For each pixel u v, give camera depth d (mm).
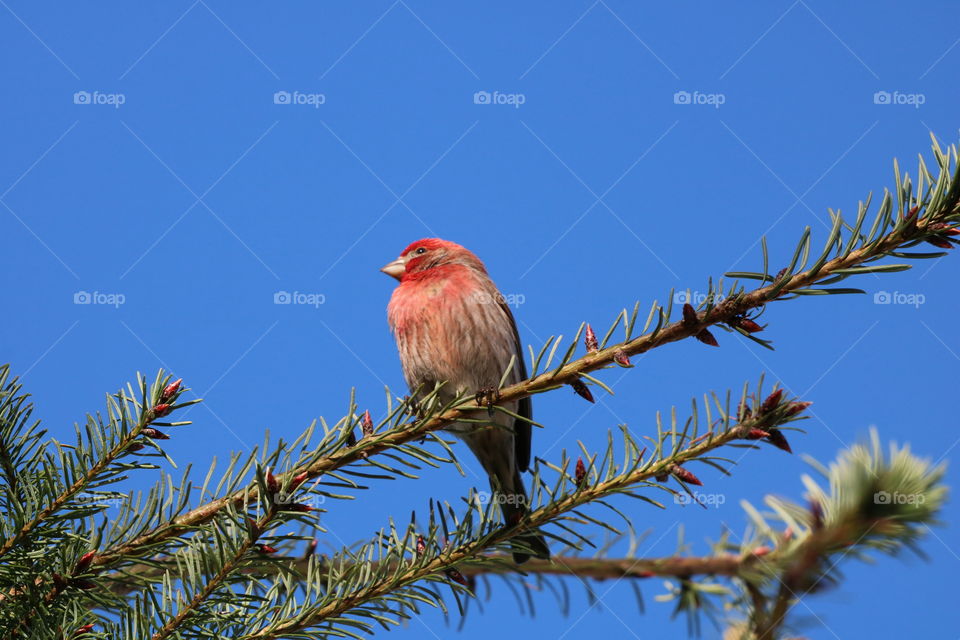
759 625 4094
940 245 4188
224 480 4719
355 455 4867
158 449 4543
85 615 4250
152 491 4535
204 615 4156
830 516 4137
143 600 4160
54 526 4395
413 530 5047
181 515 4598
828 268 4324
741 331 4500
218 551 4211
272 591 4652
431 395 5086
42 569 4301
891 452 4160
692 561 4984
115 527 4520
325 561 5176
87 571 4340
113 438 4512
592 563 5352
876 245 4270
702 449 4695
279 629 4211
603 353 4844
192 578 4172
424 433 5051
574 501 4938
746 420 4590
